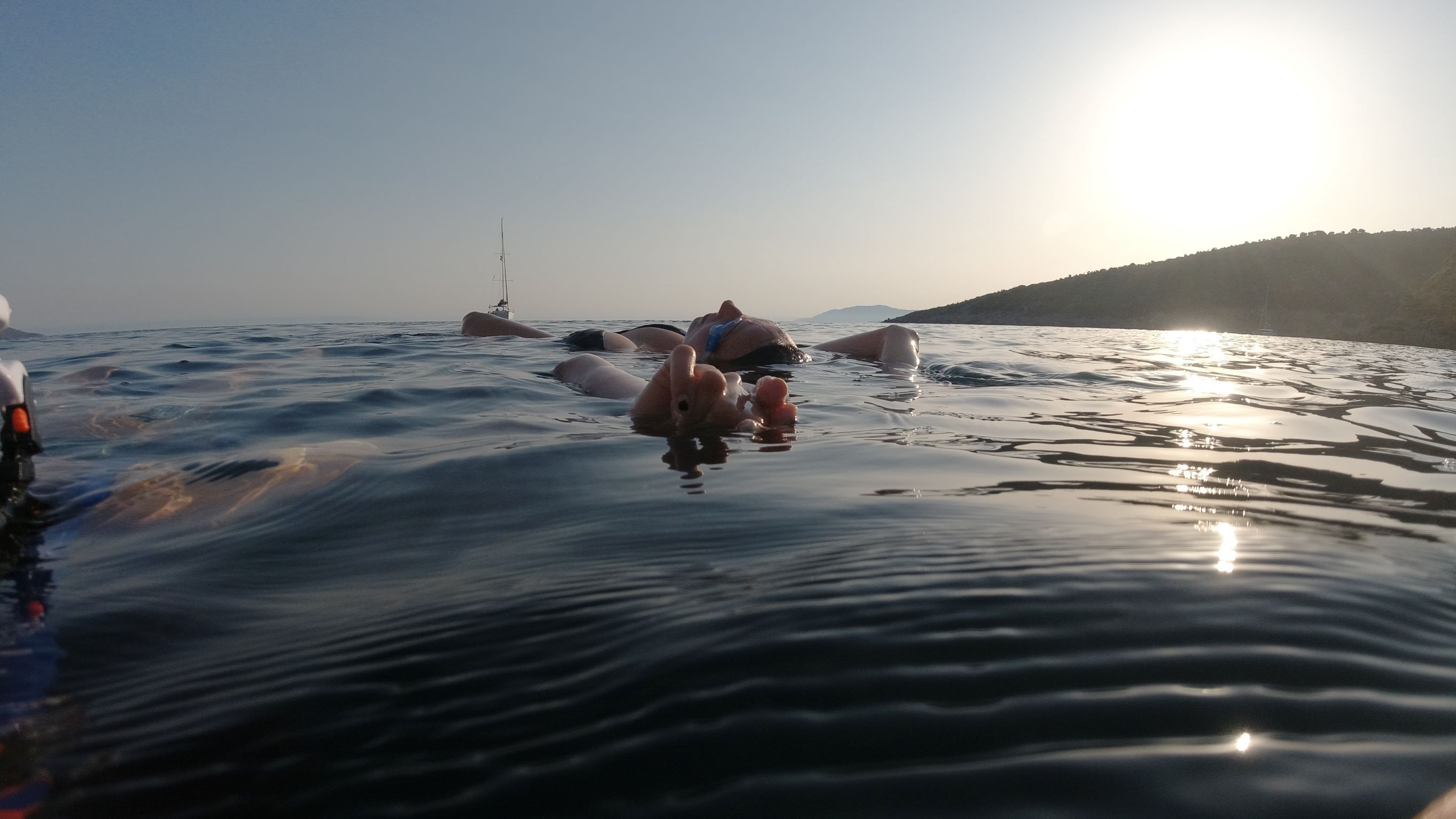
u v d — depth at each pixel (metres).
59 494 2.56
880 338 8.12
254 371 6.21
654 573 1.81
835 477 2.87
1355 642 1.42
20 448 2.20
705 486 2.71
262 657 1.42
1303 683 1.26
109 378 5.73
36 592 1.77
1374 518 2.33
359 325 15.66
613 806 0.98
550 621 1.54
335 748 1.12
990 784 1.01
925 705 1.20
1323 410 4.96
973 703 1.20
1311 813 0.95
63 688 1.31
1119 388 6.04
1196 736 1.12
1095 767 1.04
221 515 2.38
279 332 12.52
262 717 1.21
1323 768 1.04
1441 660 1.36
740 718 1.17
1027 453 3.39
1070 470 3.03
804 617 1.52
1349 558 1.91
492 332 10.54
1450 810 0.90
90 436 3.53
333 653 1.42
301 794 1.03
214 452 3.20
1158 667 1.31
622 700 1.22
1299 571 1.80
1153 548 1.98
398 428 3.82
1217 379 6.89
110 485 2.65
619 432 3.77
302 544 2.11
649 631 1.47
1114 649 1.38
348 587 1.78
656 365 7.05
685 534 2.13
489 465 3.01
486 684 1.29
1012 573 1.78
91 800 1.02
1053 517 2.30
